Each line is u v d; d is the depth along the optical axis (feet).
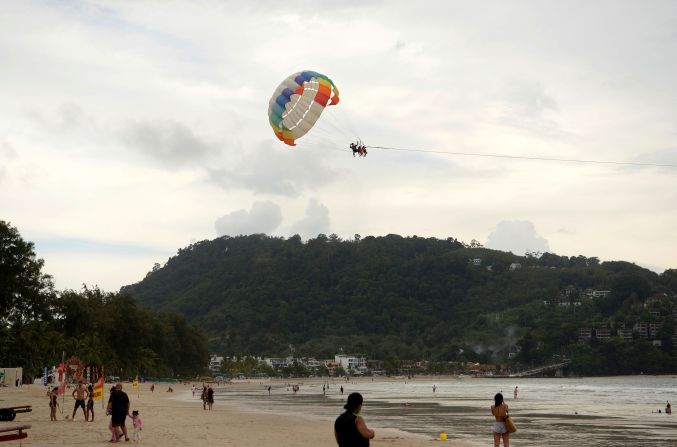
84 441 92.12
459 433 131.64
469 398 334.44
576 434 132.57
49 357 372.38
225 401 282.36
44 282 309.22
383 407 240.94
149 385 481.46
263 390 488.02
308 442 101.81
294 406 236.43
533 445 111.55
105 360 449.06
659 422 166.61
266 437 109.09
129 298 518.78
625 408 236.63
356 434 45.27
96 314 459.73
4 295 293.43
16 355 350.23
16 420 124.57
